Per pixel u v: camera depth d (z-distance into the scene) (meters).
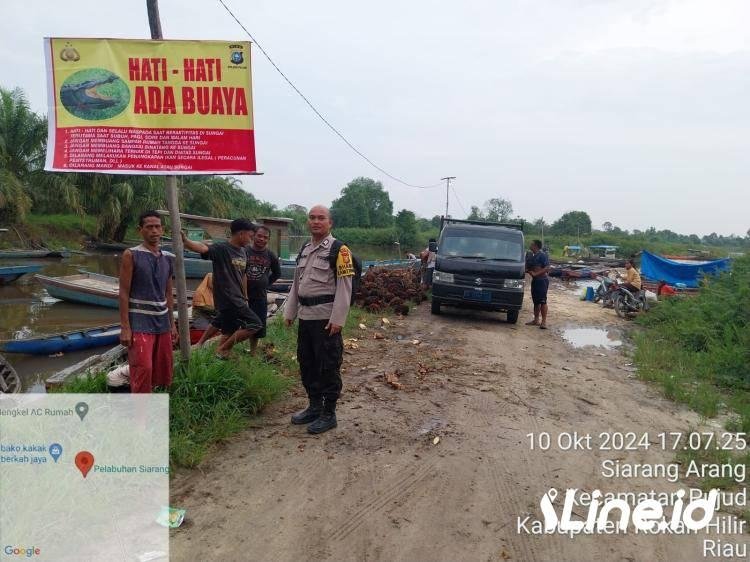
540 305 11.84
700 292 13.81
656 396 6.74
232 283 5.77
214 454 4.34
